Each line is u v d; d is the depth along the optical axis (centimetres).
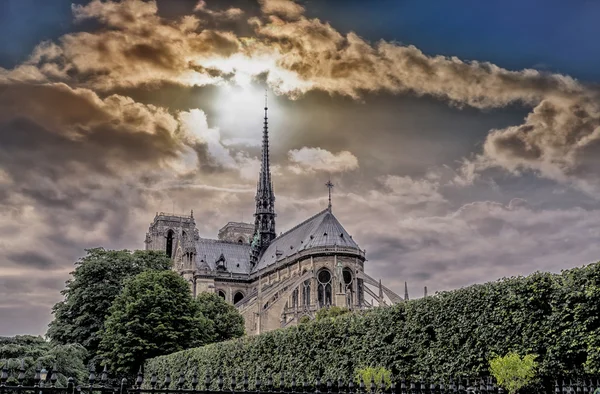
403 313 3706
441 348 3372
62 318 9025
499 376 2769
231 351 5481
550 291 2938
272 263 15675
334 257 13500
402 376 3556
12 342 5569
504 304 3095
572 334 2781
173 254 19175
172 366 6619
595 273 2750
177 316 7938
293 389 1956
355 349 3978
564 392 2356
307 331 4488
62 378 4694
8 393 1648
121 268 9406
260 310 13125
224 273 17075
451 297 3406
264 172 18812
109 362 7638
